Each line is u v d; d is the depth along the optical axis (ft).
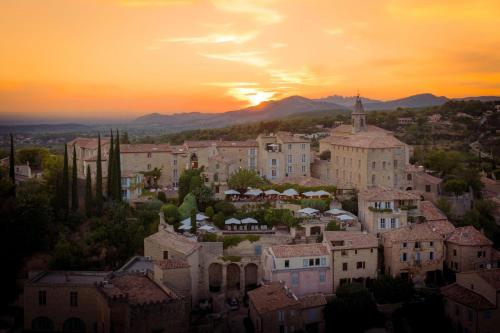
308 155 562.25
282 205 455.22
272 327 315.17
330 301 339.16
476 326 322.55
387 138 518.37
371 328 335.26
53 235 408.05
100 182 453.99
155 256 381.40
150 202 469.57
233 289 389.60
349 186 522.47
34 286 304.91
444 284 386.11
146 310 272.72
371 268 377.09
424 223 412.57
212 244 390.83
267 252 374.02
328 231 390.21
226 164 517.55
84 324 303.48
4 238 373.61
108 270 385.09
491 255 393.70
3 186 413.80
